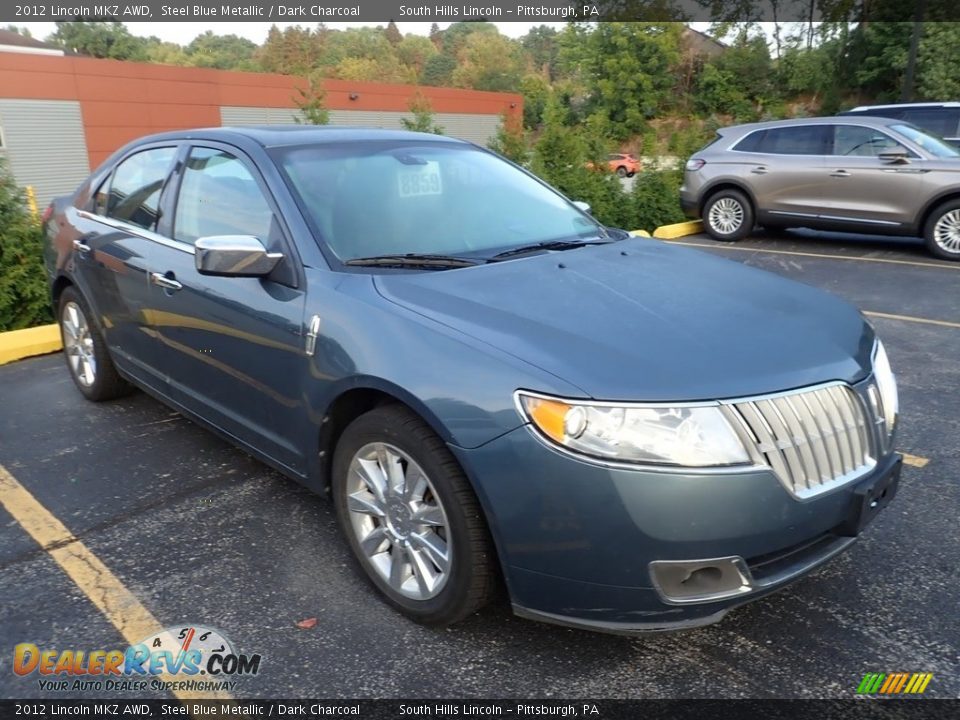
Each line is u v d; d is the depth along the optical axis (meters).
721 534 2.23
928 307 7.33
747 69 39.19
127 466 4.03
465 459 2.38
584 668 2.55
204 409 3.70
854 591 2.95
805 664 2.56
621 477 2.20
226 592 2.96
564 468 2.24
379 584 2.86
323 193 3.30
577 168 12.26
